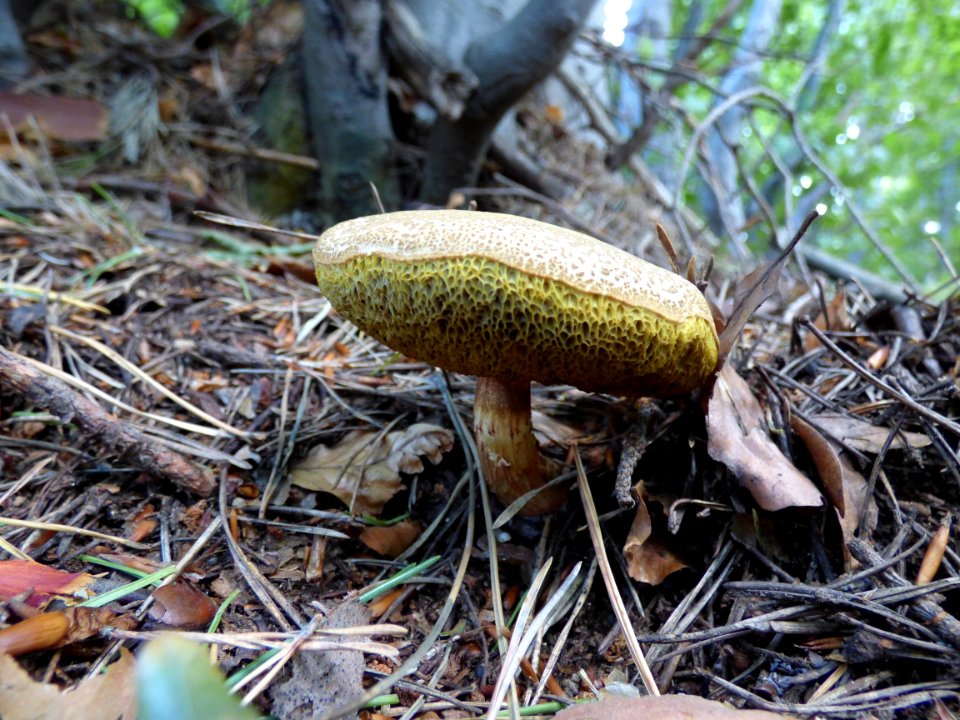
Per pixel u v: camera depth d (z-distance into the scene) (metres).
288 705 0.09
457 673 0.11
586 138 0.43
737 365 0.15
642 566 0.12
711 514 0.13
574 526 0.13
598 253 0.10
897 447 0.13
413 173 0.31
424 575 0.13
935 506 0.12
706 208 0.58
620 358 0.10
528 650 0.11
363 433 0.15
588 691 0.11
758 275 0.13
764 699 0.10
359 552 0.13
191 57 0.34
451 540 0.13
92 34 0.35
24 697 0.08
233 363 0.17
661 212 0.40
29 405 0.15
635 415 0.15
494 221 0.10
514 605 0.12
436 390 0.17
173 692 0.07
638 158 0.42
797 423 0.13
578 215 0.32
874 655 0.10
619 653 0.11
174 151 0.30
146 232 0.24
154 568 0.11
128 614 0.10
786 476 0.11
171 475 0.13
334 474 0.14
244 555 0.12
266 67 0.32
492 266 0.09
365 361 0.18
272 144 0.30
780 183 0.64
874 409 0.14
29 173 0.25
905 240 1.08
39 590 0.10
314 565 0.12
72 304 0.18
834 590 0.11
